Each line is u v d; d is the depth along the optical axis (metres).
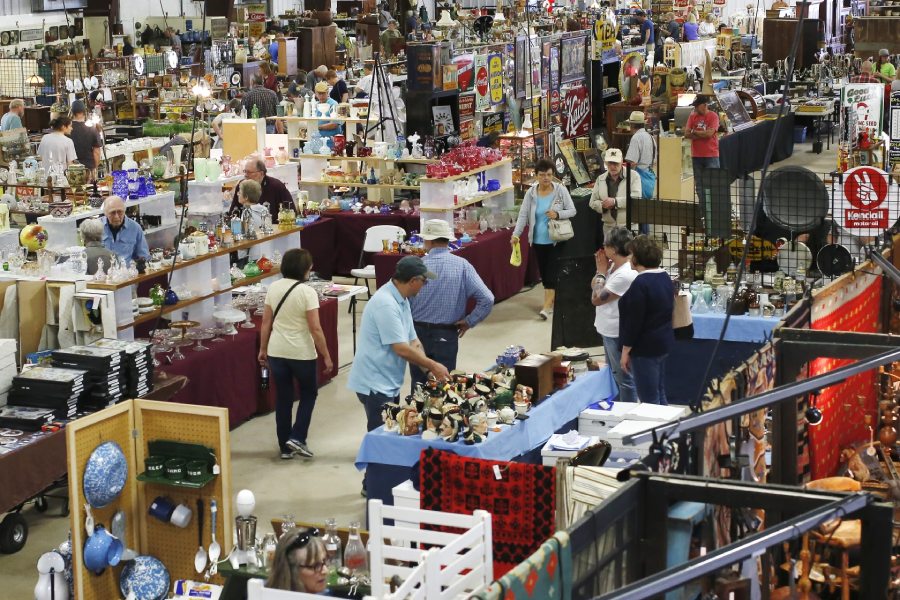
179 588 6.46
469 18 20.97
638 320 7.71
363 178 13.88
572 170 15.20
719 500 4.06
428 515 5.27
